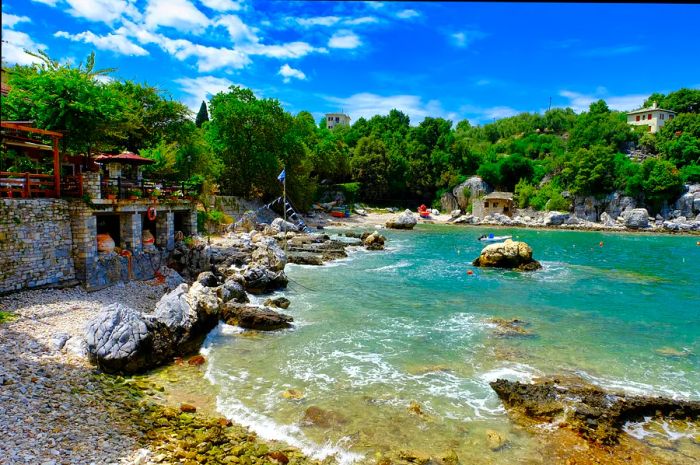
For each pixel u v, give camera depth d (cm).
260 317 2089
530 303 2678
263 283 2819
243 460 1091
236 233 5000
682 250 5153
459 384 1555
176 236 3262
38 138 2527
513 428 1287
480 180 10044
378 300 2695
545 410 1338
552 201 8656
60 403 1270
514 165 9906
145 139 4897
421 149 10825
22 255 2055
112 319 1633
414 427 1278
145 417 1270
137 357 1594
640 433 1281
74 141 2603
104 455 1052
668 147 9106
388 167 10181
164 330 1756
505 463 1129
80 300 2136
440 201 10262
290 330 2105
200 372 1633
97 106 2572
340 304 2592
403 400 1434
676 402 1384
